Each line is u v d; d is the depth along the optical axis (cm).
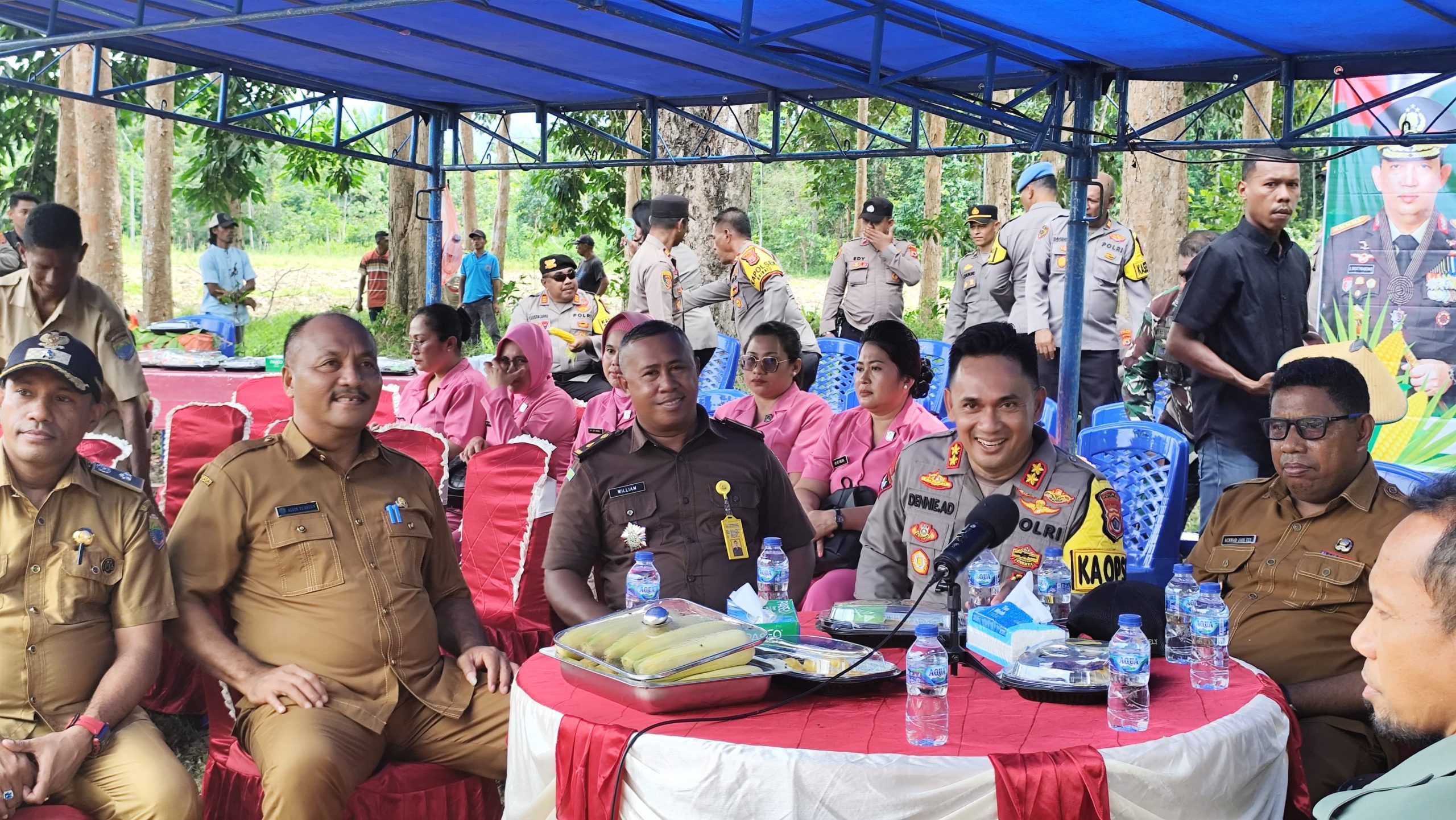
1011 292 970
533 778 260
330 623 324
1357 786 206
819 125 2238
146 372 779
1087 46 596
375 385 332
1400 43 571
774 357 521
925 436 362
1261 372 502
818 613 339
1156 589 290
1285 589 332
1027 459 338
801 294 3247
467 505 425
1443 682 150
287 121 1689
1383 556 157
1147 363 564
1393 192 779
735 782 225
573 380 880
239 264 1383
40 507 303
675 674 246
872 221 1055
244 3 639
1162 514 481
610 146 1828
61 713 300
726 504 369
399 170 1772
